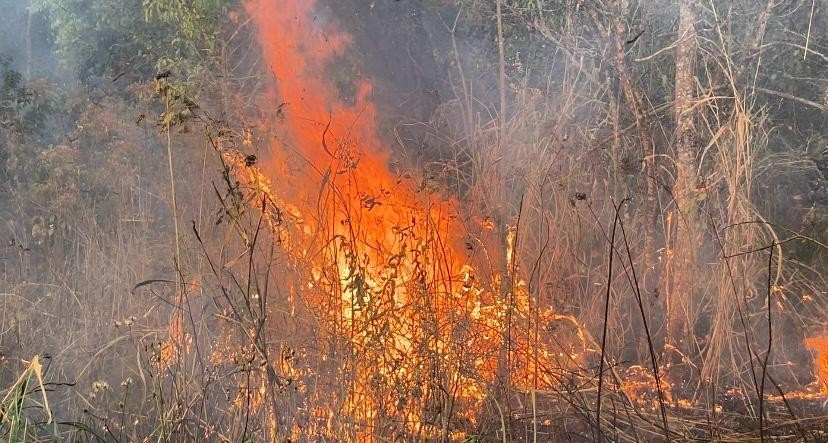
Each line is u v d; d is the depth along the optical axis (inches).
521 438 157.2
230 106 310.8
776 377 195.8
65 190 246.1
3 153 288.5
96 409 158.4
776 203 268.2
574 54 280.4
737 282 201.2
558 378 174.2
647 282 220.2
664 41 307.7
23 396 137.7
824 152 289.0
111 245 219.1
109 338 180.1
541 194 219.6
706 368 190.4
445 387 158.9
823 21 314.8
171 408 150.9
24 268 219.9
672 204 219.0
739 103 209.3
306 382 160.7
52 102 332.8
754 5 271.1
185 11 401.7
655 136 262.7
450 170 265.3
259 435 148.8
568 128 260.2
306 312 173.8
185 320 184.4
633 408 165.9
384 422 153.8
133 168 259.3
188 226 223.1
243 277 192.1
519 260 202.7
